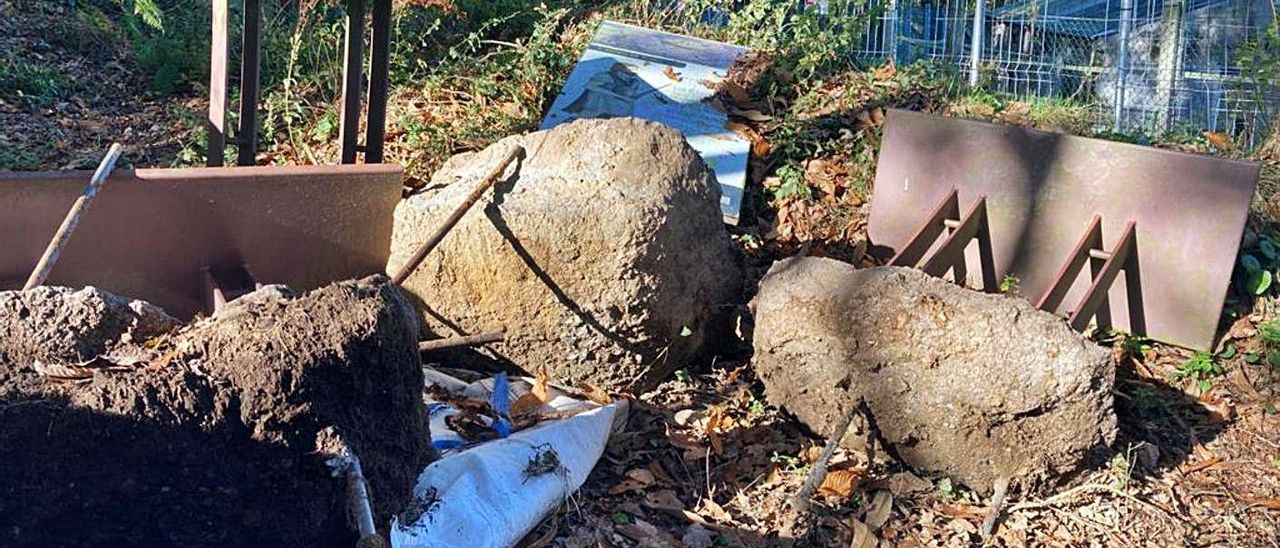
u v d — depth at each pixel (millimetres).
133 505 3205
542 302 5121
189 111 7281
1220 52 8016
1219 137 7195
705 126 7066
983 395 4449
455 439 4379
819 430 4875
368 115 6098
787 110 7465
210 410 3211
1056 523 4516
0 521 3127
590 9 9156
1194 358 5551
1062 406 4387
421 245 5273
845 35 8180
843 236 6469
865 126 7320
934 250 5727
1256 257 6059
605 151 5223
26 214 4656
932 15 9117
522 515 3998
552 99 7609
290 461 3318
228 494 3279
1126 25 8109
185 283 5031
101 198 4777
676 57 7781
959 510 4578
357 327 3473
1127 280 5734
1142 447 4961
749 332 5453
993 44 8820
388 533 3621
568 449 4391
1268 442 5152
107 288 4871
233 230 5090
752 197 6750
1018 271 5957
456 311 5266
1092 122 7617
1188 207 5566
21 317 3398
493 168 5355
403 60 7910
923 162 6180
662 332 5160
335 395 3416
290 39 7867
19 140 6688
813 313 4711
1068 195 5820
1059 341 4375
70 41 7996
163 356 3311
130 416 3121
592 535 4168
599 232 4961
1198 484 4855
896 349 4566
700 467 4707
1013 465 4559
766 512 4438
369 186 5340
